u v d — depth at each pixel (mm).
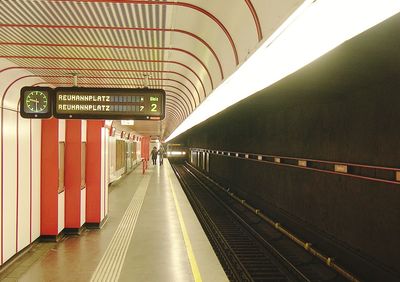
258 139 12422
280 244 8750
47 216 7656
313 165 8070
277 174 10766
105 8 3525
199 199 16438
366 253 6145
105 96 6035
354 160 6453
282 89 6055
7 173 6027
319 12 2105
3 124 5852
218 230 9445
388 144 5508
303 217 8859
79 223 8320
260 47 2854
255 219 11539
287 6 2578
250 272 6613
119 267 6074
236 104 8398
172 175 24359
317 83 5477
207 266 5984
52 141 7652
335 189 7262
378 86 5723
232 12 3855
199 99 7680
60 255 6770
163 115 6086
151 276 5633
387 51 3641
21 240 6668
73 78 6812
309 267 6945
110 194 14891
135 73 6727
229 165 17672
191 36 4965
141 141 41719
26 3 3363
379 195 5805
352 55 3799
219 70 5168
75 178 8344
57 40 4516
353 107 6477
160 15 3766
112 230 8750
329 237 7309
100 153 8977
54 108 5953
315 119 8031
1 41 4523
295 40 2742
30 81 6621
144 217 10273
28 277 5652
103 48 4914
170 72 7000
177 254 6785
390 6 2045
